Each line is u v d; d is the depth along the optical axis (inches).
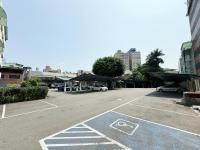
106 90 1561.3
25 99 768.3
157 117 426.6
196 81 1100.5
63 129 321.4
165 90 1298.0
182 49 2410.2
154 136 281.7
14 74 1467.8
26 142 251.3
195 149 227.1
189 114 464.1
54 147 233.8
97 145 242.1
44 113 476.4
